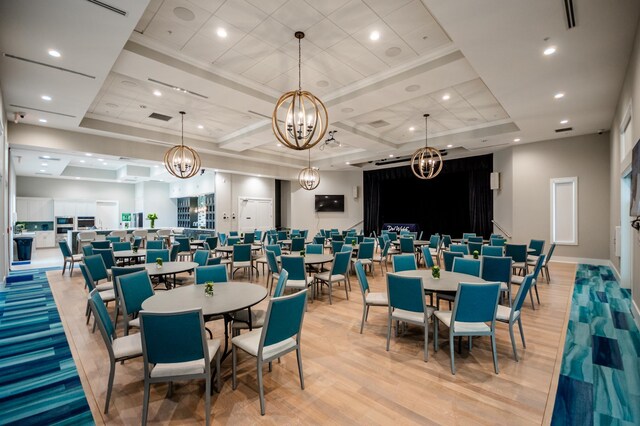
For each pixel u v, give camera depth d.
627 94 4.36
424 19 3.63
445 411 2.15
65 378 2.61
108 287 4.12
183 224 14.45
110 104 6.22
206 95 5.30
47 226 13.05
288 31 3.85
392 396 2.33
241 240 8.62
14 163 9.28
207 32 3.87
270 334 2.17
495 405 2.21
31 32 3.26
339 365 2.81
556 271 7.08
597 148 7.81
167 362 1.93
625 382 2.50
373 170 13.90
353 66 4.72
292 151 11.05
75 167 13.16
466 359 2.92
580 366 2.77
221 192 11.53
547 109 5.89
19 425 2.04
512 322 2.90
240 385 2.49
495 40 3.57
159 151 8.65
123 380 2.58
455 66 4.32
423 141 9.34
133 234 9.52
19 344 3.29
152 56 4.11
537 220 8.63
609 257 7.66
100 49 3.61
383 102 5.59
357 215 14.19
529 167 8.77
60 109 5.60
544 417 2.08
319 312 4.35
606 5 2.99
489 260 3.96
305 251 6.35
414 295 2.91
